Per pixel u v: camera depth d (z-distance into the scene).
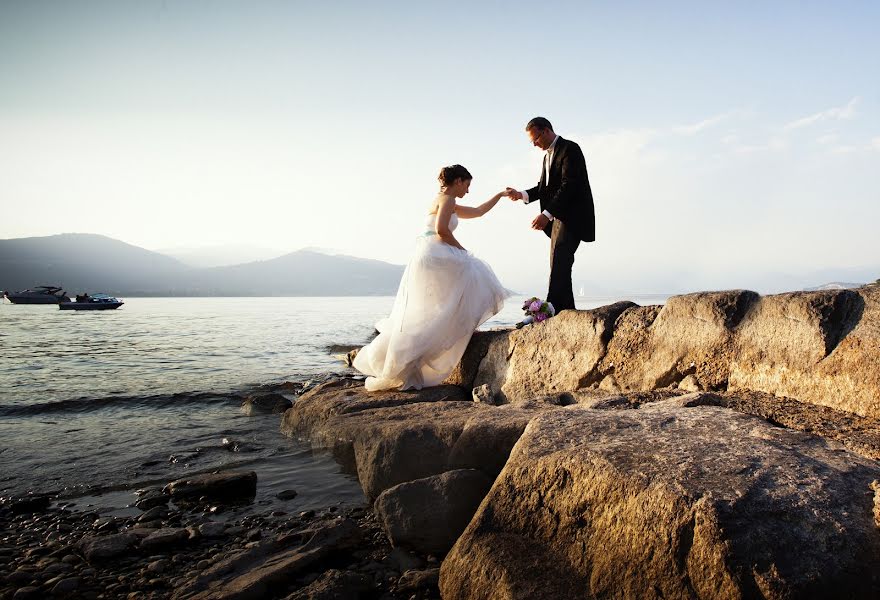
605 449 2.46
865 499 1.97
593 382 5.17
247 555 3.05
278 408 7.17
